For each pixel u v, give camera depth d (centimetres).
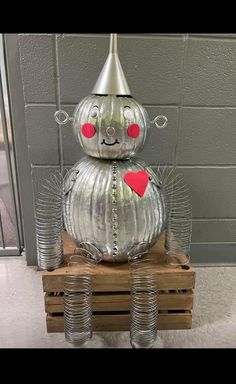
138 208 109
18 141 144
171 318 123
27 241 161
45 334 122
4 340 119
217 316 133
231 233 167
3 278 156
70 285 115
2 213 208
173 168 153
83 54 131
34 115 139
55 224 124
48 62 132
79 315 115
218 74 138
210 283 154
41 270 161
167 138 147
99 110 104
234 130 148
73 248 130
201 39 132
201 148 150
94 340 119
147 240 116
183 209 143
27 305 138
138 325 114
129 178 108
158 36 130
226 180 156
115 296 119
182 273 117
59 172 149
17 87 135
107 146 106
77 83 136
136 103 110
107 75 107
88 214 109
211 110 143
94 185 109
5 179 227
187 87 139
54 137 143
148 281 115
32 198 153
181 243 135
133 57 133
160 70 135
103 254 116
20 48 129
